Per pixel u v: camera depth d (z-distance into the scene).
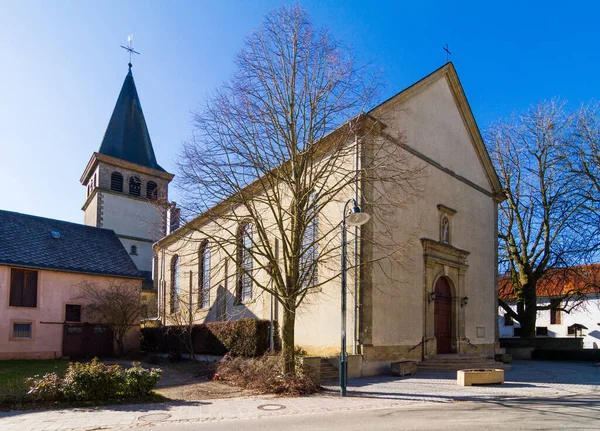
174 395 12.15
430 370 17.59
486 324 23.48
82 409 9.70
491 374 14.02
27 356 23.53
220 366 15.91
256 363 14.72
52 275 25.17
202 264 27.88
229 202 14.13
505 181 30.77
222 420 8.91
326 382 14.23
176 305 30.73
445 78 23.09
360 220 11.83
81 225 31.16
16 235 26.16
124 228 45.41
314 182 13.62
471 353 21.58
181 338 24.16
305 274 14.07
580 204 26.45
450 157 22.64
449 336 20.92
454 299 21.27
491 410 9.86
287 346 12.98
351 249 16.72
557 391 12.71
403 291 18.03
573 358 26.19
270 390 12.51
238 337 19.94
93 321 26.27
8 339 23.02
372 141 17.14
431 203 20.53
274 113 13.95
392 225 17.86
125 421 8.70
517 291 29.94
